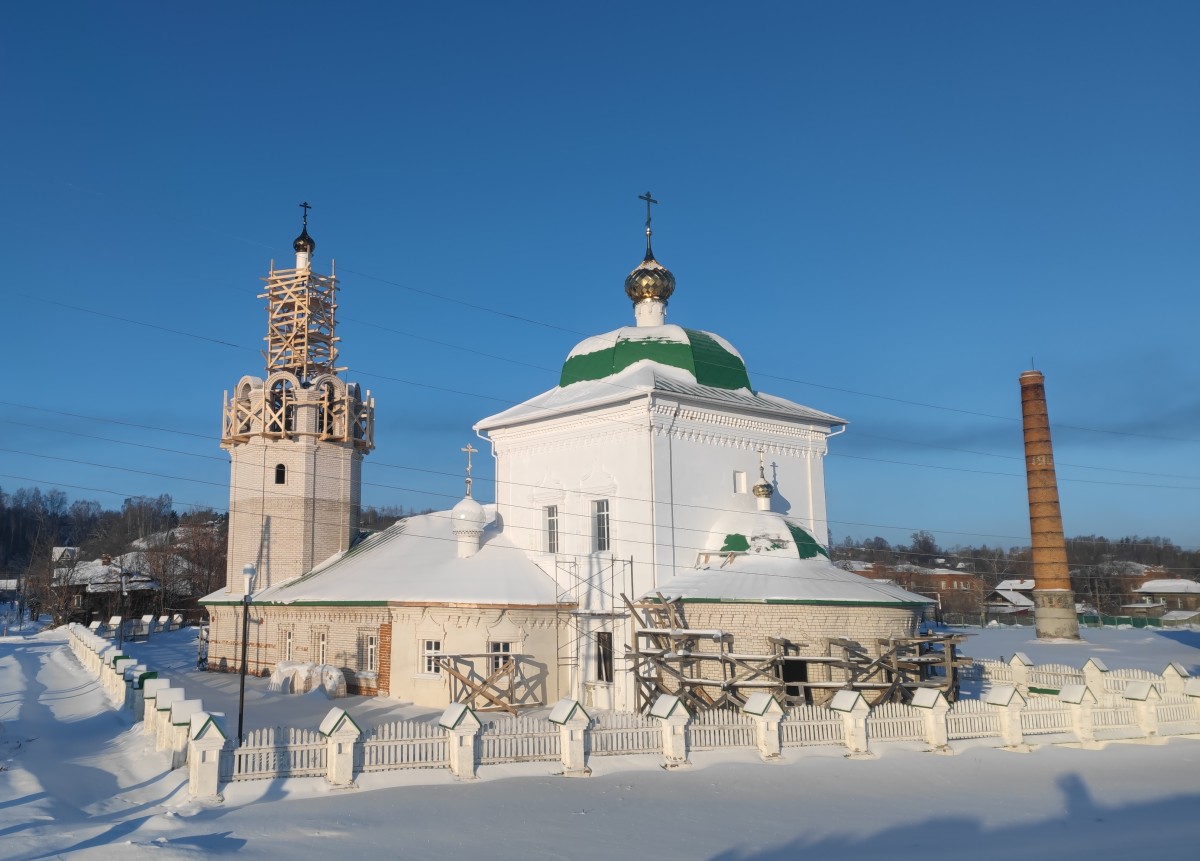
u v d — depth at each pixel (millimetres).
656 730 23047
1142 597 122812
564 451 37312
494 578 34906
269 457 44156
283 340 47406
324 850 15148
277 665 36750
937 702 25906
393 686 34375
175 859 14109
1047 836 17812
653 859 15297
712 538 35156
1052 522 72500
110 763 22359
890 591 32312
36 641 62500
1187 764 26125
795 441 39000
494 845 15805
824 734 24844
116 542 125188
